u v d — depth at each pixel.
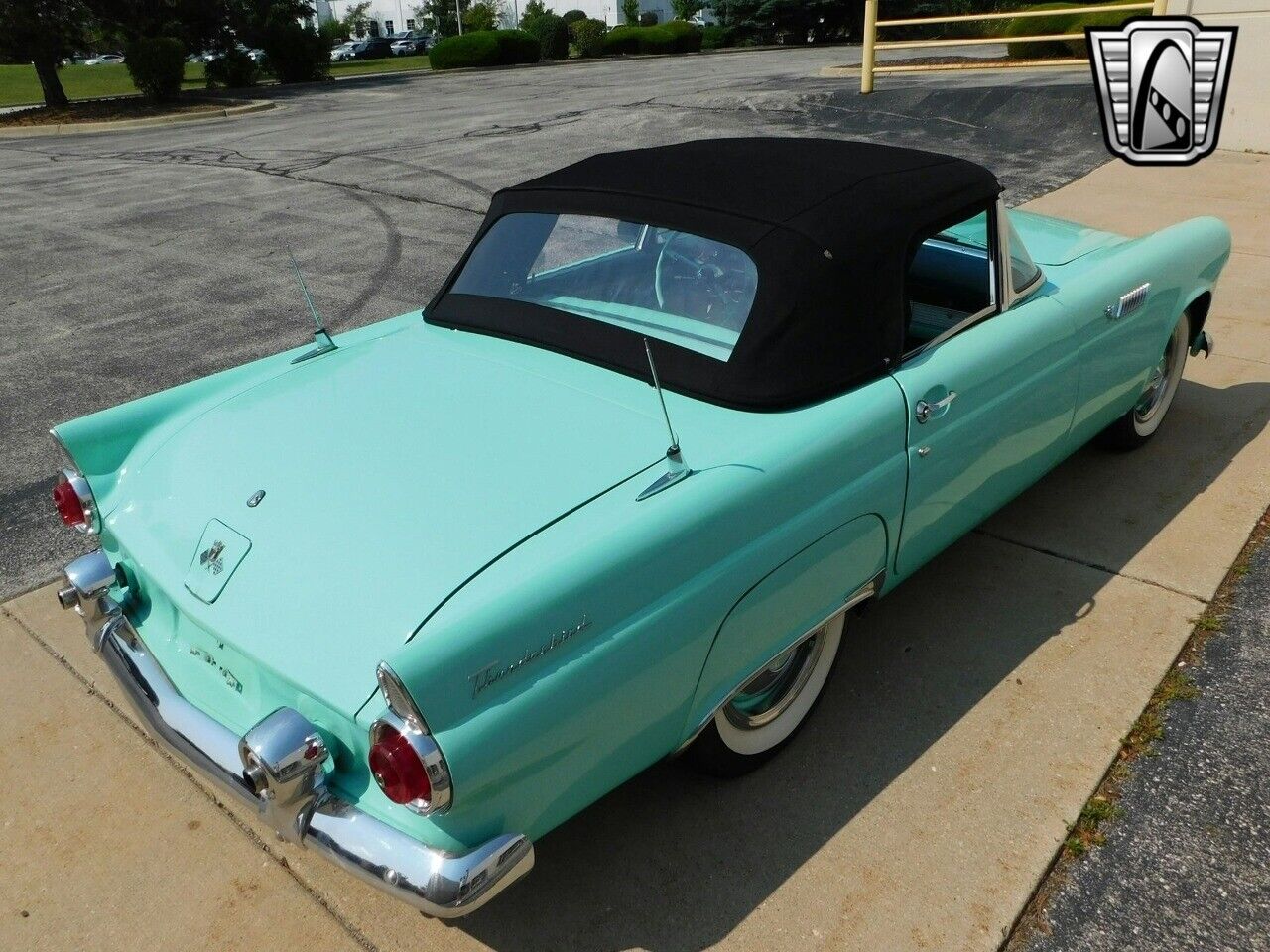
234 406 2.73
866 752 2.83
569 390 2.61
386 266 7.93
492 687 1.85
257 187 11.55
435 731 1.76
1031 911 2.33
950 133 12.05
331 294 7.23
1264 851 2.45
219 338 6.37
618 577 2.03
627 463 2.28
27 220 10.33
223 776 2.12
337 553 2.09
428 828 1.88
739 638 2.35
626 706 2.11
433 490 2.22
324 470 2.34
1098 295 3.47
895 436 2.63
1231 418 4.76
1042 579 3.59
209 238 9.15
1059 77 14.32
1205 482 4.20
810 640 2.79
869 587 2.79
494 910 2.39
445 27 56.22
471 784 1.81
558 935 2.32
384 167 12.38
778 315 2.52
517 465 2.29
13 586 3.78
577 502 2.15
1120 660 3.15
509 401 2.57
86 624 2.61
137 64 22.69
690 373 2.54
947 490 2.93
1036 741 2.83
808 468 2.39
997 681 3.09
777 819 2.62
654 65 29.25
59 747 2.98
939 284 3.30
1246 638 3.22
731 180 2.91
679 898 2.40
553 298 2.96
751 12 40.47
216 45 28.00
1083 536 3.84
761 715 2.72
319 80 29.97
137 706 2.36
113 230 9.66
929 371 2.76
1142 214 8.33
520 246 3.10
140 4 24.06
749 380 2.48
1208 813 2.56
